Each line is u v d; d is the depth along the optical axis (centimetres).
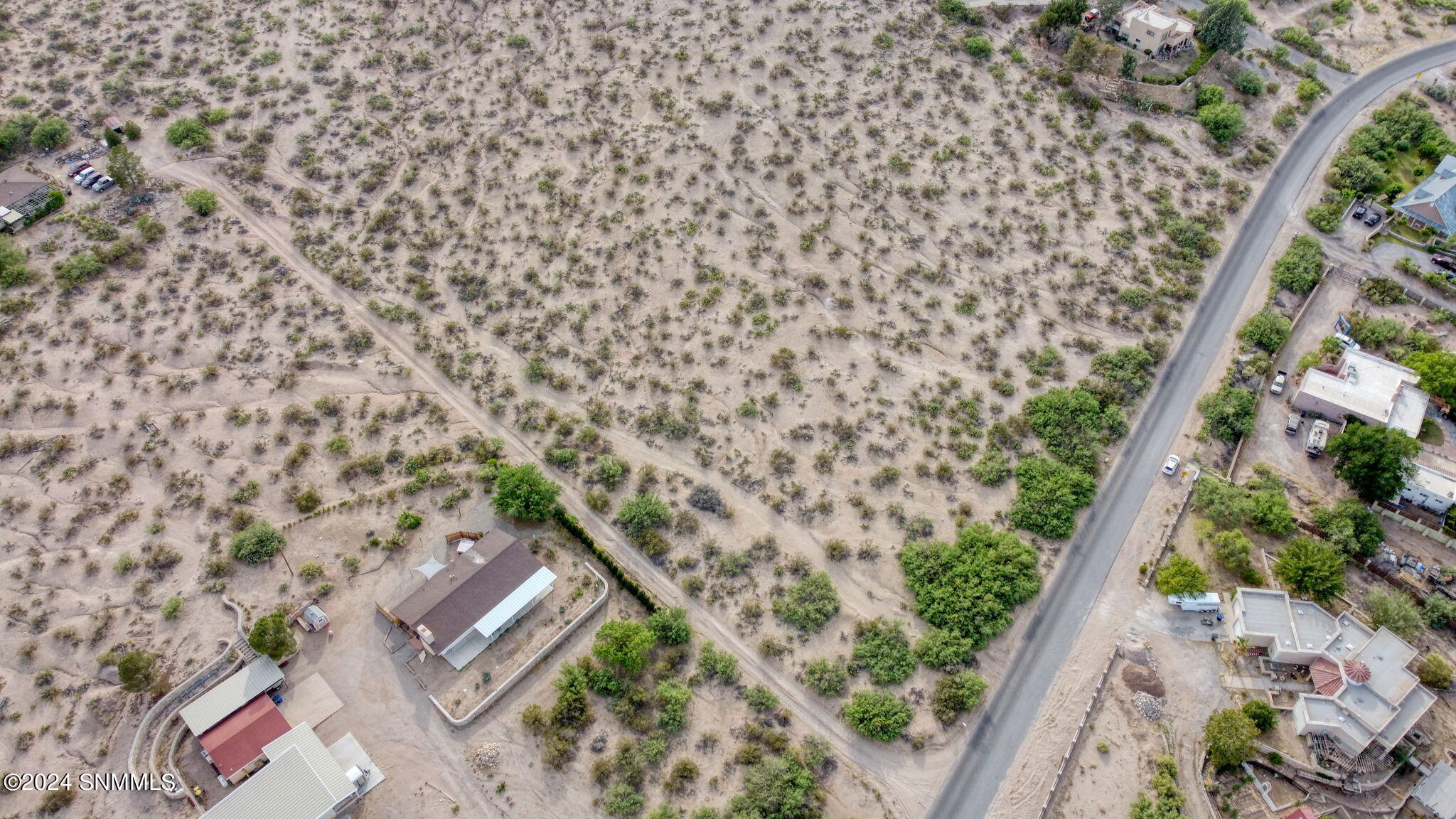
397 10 13762
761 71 12925
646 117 12388
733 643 8181
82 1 13650
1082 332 10438
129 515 8606
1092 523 9000
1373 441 8681
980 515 9006
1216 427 9562
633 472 9256
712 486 9175
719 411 9725
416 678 7819
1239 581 8550
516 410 9694
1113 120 12662
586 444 9419
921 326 10425
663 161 11900
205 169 11650
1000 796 7400
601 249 11012
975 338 10312
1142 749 7625
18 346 9769
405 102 12575
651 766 7462
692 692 7862
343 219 11250
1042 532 8869
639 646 7731
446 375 9931
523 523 8844
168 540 8494
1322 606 8244
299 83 12625
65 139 11750
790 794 7219
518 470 8769
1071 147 12269
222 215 11181
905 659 8025
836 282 10788
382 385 9819
